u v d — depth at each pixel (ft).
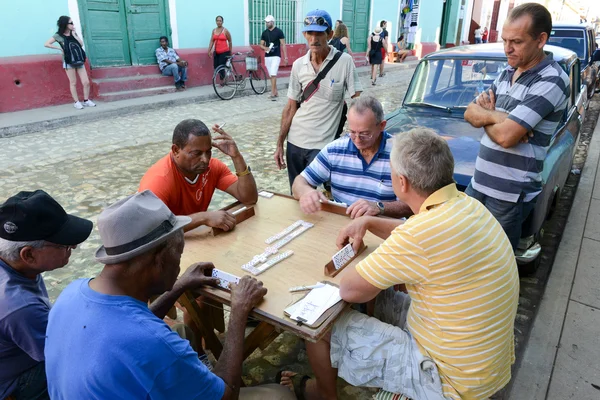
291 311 5.46
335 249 6.97
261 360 8.57
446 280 5.21
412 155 5.37
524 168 8.42
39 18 26.35
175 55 33.24
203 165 7.66
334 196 9.34
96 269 11.25
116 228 4.22
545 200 10.18
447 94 14.15
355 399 7.65
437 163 5.31
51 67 27.22
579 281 11.06
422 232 5.13
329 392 6.82
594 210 15.06
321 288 5.89
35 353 5.32
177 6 33.37
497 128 8.21
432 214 5.24
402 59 56.08
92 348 4.04
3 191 15.83
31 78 26.45
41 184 16.56
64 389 4.12
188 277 5.99
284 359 8.61
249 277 5.86
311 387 7.06
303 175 9.20
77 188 16.24
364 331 6.09
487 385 5.55
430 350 5.65
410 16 59.47
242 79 35.32
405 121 13.33
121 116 27.68
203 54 35.58
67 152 20.49
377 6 53.01
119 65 31.65
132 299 4.42
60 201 15.08
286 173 18.07
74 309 4.31
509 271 5.40
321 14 11.21
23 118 24.43
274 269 6.41
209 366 7.48
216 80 36.37
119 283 4.43
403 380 5.82
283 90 38.29
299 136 12.39
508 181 8.56
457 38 72.69
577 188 16.96
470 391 5.53
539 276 11.48
